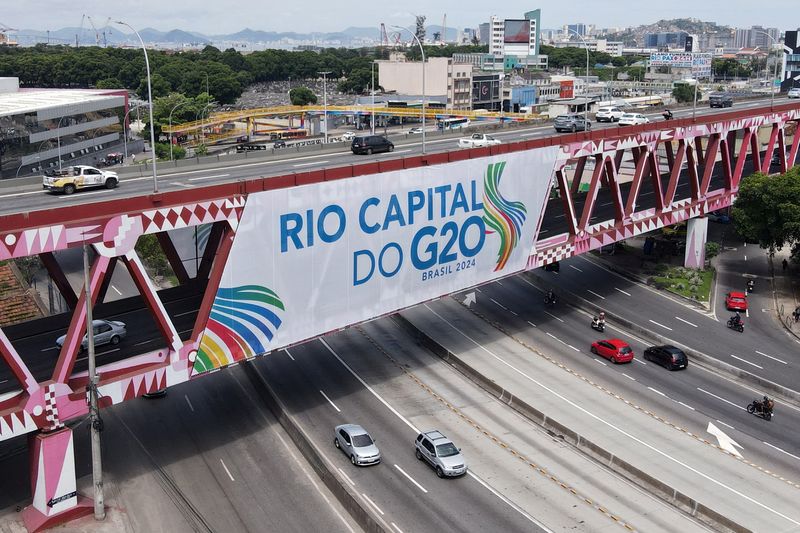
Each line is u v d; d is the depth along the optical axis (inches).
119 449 1929.1
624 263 3521.2
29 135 5305.1
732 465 1941.4
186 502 1726.1
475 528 1644.9
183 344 1706.4
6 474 1797.5
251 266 1784.0
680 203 3122.5
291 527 1651.1
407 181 2084.2
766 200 3233.3
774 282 3366.1
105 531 1593.3
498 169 2340.1
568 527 1663.4
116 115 6545.3
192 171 2938.0
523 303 3056.1
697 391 2365.9
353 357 2518.5
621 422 2143.2
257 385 2294.5
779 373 2486.5
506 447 2003.0
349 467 1872.5
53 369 1668.3
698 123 3058.6
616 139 2689.5
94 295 1524.4
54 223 1457.9
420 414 2155.5
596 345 2598.4
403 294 2151.8
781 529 1676.9
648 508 1754.4
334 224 1932.8
